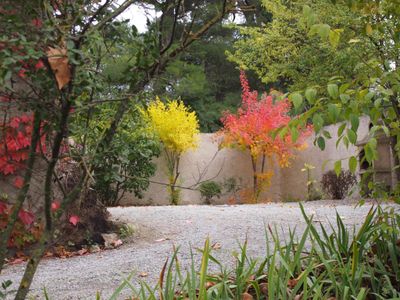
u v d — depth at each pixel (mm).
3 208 4902
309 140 14336
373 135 2721
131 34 1690
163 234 5684
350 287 2488
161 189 13828
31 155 1731
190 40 1709
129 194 13547
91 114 1797
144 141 11344
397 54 3182
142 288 2469
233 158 14461
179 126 13383
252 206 8305
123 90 1769
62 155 1749
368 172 3057
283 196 14586
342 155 12539
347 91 2408
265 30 10977
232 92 18688
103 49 1664
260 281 2795
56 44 1513
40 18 1541
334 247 2951
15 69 1521
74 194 1789
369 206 7605
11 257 4945
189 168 14156
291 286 2605
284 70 10938
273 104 13297
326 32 2375
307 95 2307
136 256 4660
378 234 3098
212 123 17641
